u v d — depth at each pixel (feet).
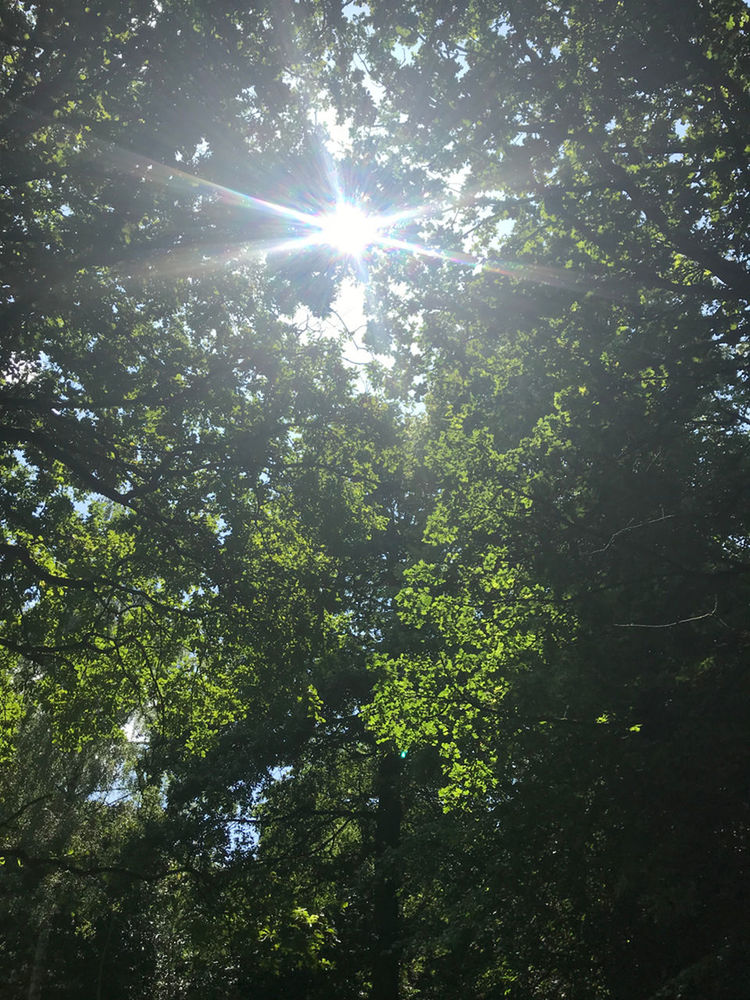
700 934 45.42
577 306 49.06
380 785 88.63
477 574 55.01
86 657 60.29
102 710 62.49
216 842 85.66
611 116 48.67
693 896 40.50
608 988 51.72
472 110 47.70
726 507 43.09
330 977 84.33
